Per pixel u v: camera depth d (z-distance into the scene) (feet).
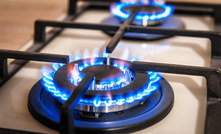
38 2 3.88
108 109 1.51
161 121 1.53
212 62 2.14
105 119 1.51
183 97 1.78
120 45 2.60
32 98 1.64
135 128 1.41
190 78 2.02
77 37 2.81
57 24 2.52
